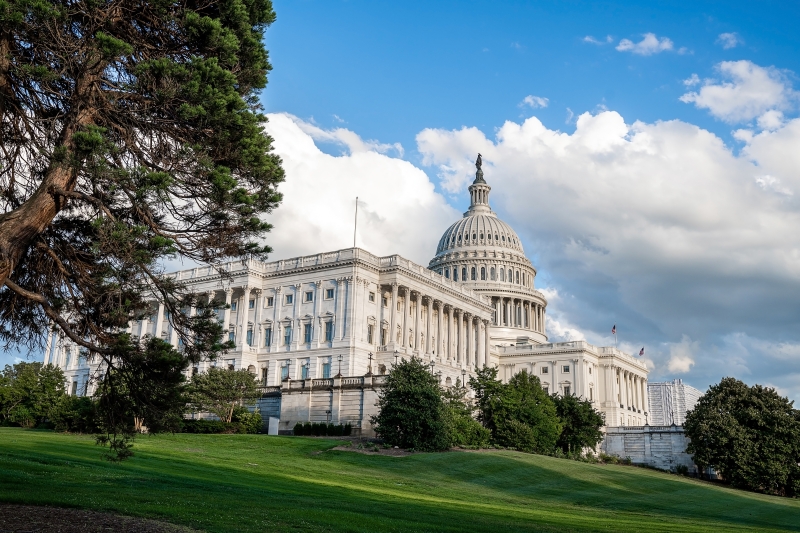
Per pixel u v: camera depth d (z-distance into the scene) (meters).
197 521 22.42
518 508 45.94
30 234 22.86
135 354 25.27
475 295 138.62
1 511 21.44
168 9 25.38
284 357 110.62
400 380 70.00
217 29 24.77
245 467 48.56
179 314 27.52
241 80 27.31
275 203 27.50
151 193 23.50
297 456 60.84
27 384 86.00
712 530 39.09
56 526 20.03
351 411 78.31
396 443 68.12
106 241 24.16
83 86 24.08
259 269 116.56
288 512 25.95
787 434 90.00
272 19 28.44
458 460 65.06
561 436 97.75
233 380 83.62
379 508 31.59
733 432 89.88
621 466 97.44
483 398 85.62
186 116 24.00
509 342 177.88
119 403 26.78
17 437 54.16
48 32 23.02
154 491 28.61
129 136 25.12
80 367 123.75
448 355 128.12
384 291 115.75
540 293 193.50
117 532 19.97
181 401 26.98
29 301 27.06
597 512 50.84
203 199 25.88
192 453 54.28
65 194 23.28
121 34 25.28
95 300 25.88
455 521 29.83
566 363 158.12
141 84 24.17
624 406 166.62
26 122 24.81
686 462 109.44
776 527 52.81
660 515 53.69
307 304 111.75
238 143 25.95
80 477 31.27
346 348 105.12
